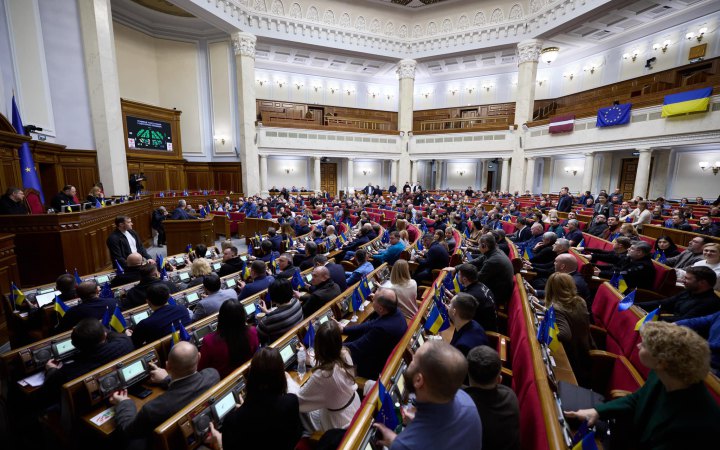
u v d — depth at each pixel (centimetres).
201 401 185
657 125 1248
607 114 1402
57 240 549
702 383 132
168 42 1667
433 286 364
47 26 891
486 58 2122
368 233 734
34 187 761
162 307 297
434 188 2453
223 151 1762
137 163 1485
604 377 265
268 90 2202
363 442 149
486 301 322
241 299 376
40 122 870
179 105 1705
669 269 425
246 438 161
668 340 133
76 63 951
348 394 204
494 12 1805
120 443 213
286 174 2134
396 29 1975
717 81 1089
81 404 215
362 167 2316
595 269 518
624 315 306
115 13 1475
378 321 265
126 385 229
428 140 2078
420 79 2481
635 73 1683
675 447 131
